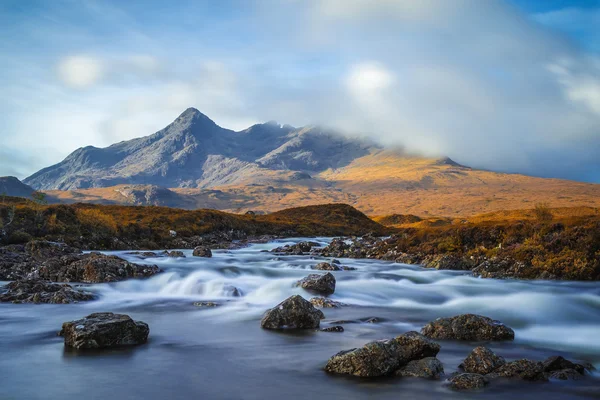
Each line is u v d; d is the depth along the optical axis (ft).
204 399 38.91
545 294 92.27
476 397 40.19
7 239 157.79
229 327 67.26
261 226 332.19
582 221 127.44
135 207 299.99
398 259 153.99
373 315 77.56
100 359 50.60
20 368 47.24
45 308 79.05
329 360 47.34
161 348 55.47
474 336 61.62
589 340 62.08
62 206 201.36
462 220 444.96
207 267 126.62
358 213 449.06
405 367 46.44
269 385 42.70
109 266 107.96
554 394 40.93
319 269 130.31
